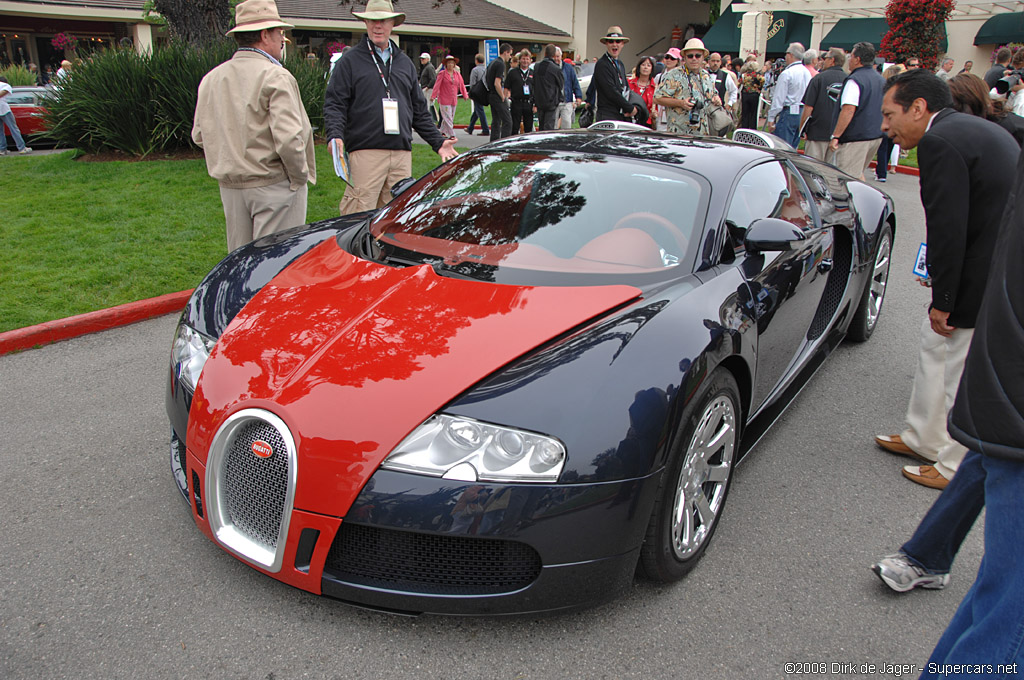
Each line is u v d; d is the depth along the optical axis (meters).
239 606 2.18
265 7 4.19
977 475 2.14
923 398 3.02
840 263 3.73
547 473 1.88
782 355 3.02
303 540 1.99
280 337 2.26
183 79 9.27
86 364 3.95
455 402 1.94
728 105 11.23
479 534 1.88
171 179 8.09
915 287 5.69
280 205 4.46
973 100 2.60
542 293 2.35
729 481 2.53
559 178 2.92
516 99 11.26
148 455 3.03
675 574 2.27
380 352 2.10
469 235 2.76
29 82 16.06
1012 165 2.50
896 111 2.69
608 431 1.92
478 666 1.98
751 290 2.60
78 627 2.08
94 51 9.78
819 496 2.86
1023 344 1.52
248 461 2.07
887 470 3.07
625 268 2.50
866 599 2.29
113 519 2.59
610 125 3.71
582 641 2.07
